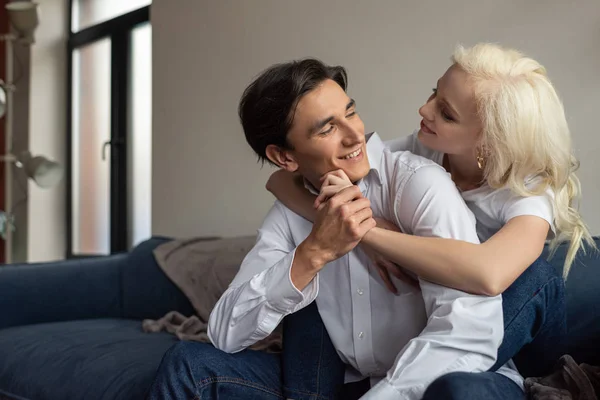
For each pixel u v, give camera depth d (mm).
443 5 2525
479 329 1314
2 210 5289
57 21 5137
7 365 2367
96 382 2000
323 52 2965
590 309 1826
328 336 1598
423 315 1559
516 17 2316
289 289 1456
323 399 1557
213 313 1559
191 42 3646
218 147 3477
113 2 4766
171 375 1396
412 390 1294
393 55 2689
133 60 4535
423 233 1442
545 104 1430
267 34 3227
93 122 4930
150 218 4145
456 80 1477
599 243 1919
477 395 1166
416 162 1525
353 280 1584
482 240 1567
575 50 2178
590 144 2152
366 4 2789
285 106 1519
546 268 1478
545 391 1362
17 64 5195
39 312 2873
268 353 1639
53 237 5141
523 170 1441
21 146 5145
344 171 1529
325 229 1423
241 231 3352
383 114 2725
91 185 4945
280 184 1736
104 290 3027
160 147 3824
